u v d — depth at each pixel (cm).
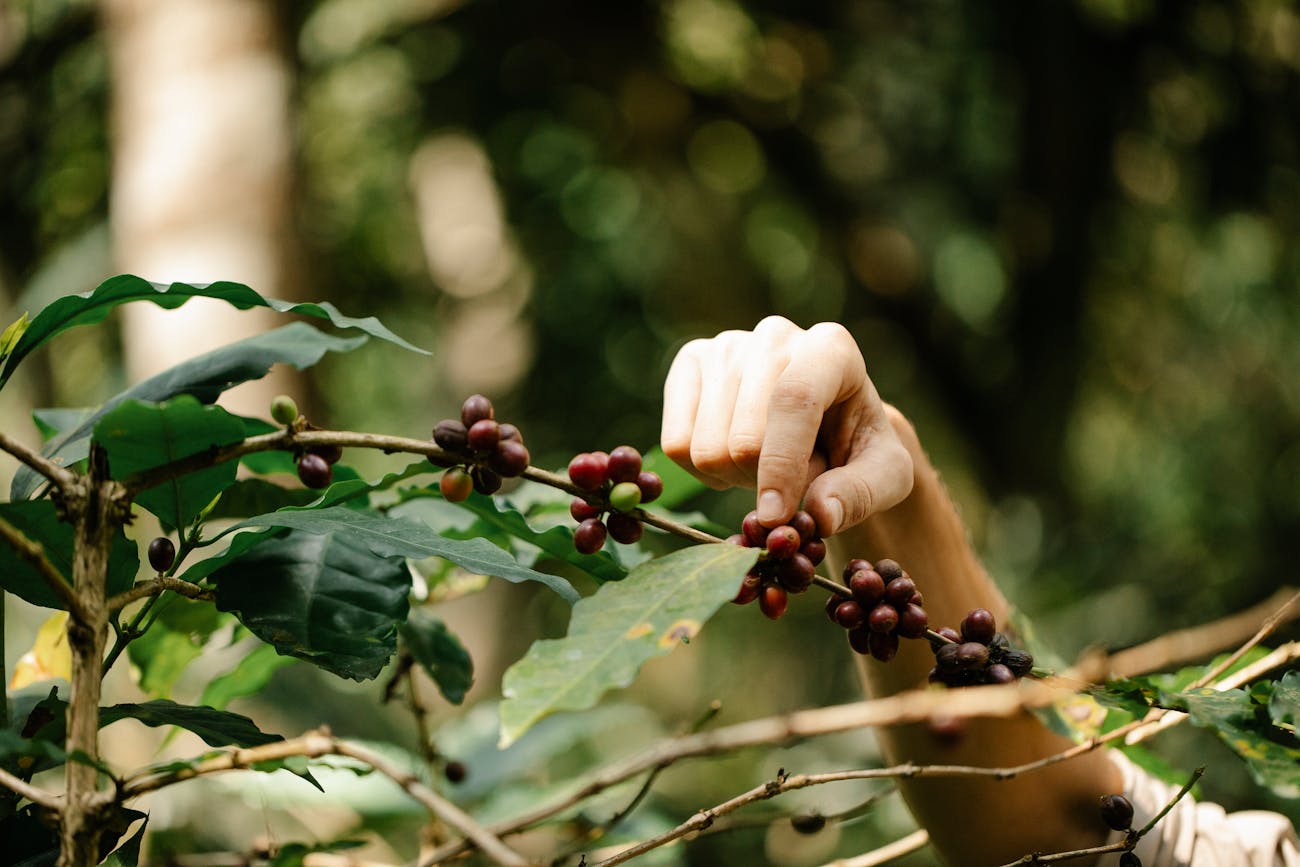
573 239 593
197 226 279
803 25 536
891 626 75
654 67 548
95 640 63
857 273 551
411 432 595
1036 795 102
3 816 69
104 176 463
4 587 72
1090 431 530
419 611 106
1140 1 426
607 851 115
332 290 553
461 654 105
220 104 287
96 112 445
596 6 528
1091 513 452
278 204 287
